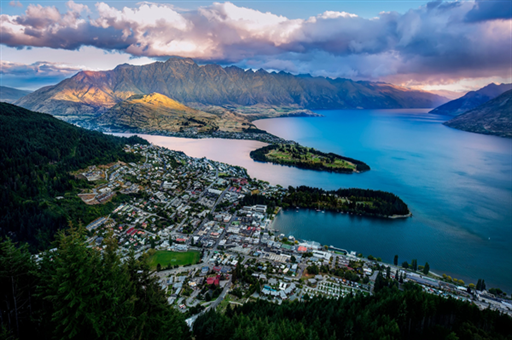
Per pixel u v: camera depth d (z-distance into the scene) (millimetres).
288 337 88375
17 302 56500
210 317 102625
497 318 110812
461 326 105312
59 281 53250
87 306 53938
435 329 104625
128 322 58250
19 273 56500
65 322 51281
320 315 112188
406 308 110188
